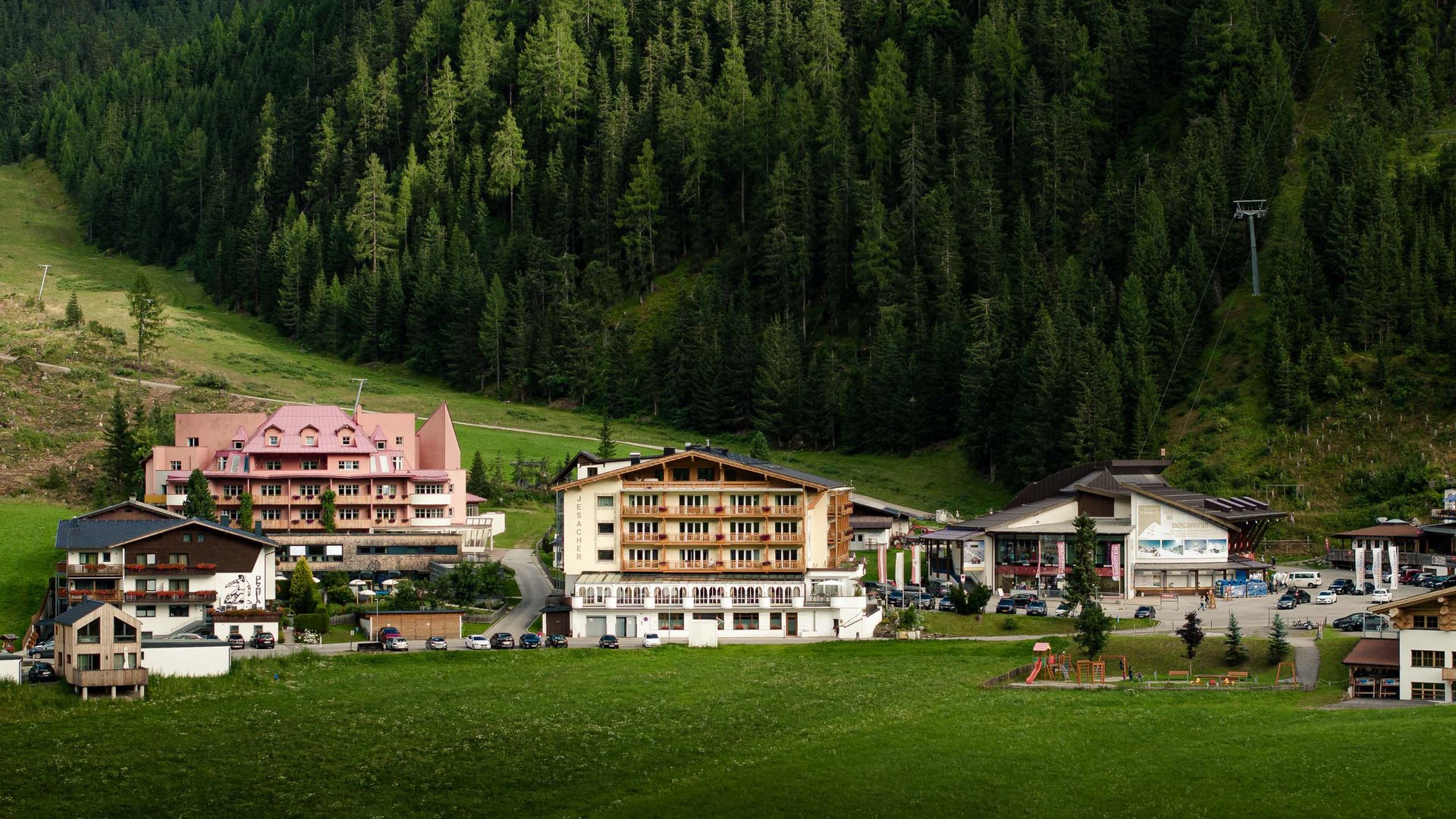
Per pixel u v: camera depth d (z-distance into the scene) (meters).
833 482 167.75
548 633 147.75
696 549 156.62
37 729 106.25
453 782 95.00
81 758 99.75
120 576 146.75
